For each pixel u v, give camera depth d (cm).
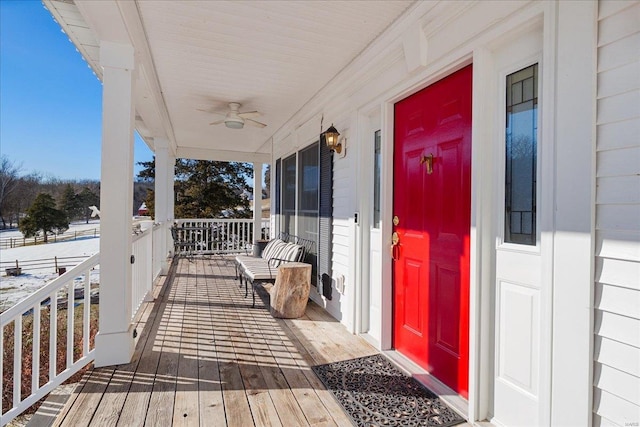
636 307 122
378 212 312
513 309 176
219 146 803
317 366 256
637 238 122
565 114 143
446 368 224
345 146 361
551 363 148
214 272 640
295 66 338
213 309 404
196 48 302
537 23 161
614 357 128
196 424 187
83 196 2267
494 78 188
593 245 134
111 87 261
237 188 1914
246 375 243
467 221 207
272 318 373
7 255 1841
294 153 562
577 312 138
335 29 267
